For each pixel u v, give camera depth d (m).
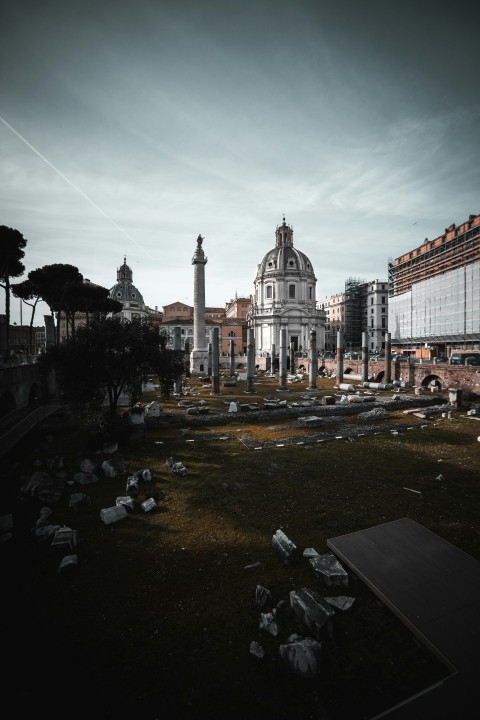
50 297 45.06
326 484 12.07
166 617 6.25
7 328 34.97
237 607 6.45
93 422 18.22
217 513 10.02
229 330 105.69
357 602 6.47
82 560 7.90
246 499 10.91
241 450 16.14
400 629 5.86
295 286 92.69
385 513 9.93
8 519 9.16
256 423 21.75
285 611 6.26
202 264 53.62
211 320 105.88
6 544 8.52
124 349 16.30
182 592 6.87
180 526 9.33
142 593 6.86
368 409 25.08
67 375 15.80
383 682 4.97
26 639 5.82
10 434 17.33
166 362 17.23
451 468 13.62
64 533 8.47
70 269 42.12
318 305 131.25
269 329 90.31
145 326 17.66
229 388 39.34
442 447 16.42
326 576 6.91
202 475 12.96
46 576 7.37
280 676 5.11
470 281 56.53
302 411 23.55
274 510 10.17
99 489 11.72
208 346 55.53
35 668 5.32
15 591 6.93
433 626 5.67
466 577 6.84
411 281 76.62
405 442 17.27
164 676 5.16
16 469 13.60
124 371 16.02
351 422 21.47
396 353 71.56
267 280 93.69
